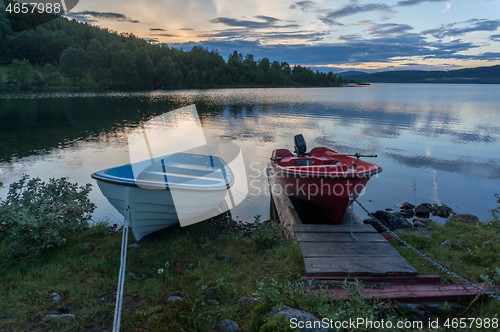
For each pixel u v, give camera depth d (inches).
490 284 180.5
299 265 223.1
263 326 139.8
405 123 1146.7
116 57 4099.4
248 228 333.1
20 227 229.9
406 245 250.2
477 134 928.9
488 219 384.2
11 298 173.3
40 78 3309.5
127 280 201.9
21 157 590.6
